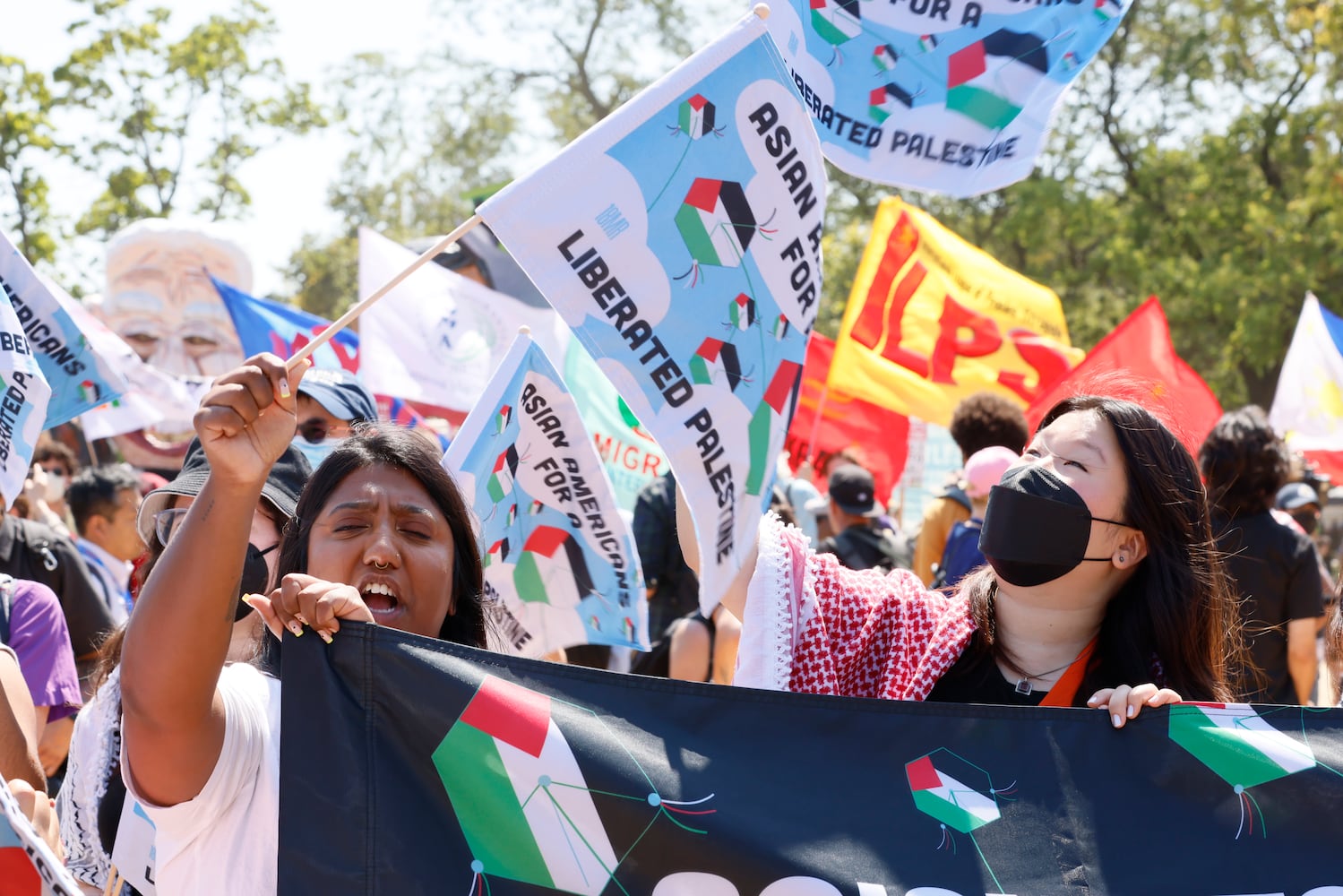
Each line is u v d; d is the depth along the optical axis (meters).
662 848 1.83
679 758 1.88
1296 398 7.11
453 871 1.77
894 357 6.82
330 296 37.28
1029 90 3.04
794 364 2.22
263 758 1.83
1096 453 2.29
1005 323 6.88
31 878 1.89
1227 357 25.08
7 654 2.46
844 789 1.92
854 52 2.94
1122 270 24.88
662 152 2.11
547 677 1.88
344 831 1.75
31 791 2.21
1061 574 2.27
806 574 2.39
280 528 2.64
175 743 1.67
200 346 12.04
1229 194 25.16
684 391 2.10
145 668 1.62
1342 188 23.34
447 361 6.11
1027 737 2.03
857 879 1.86
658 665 5.17
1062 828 1.95
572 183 2.04
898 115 2.96
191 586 1.62
